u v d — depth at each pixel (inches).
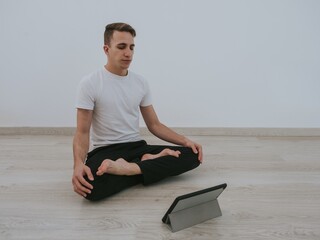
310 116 114.5
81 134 63.0
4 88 114.4
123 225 49.8
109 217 52.3
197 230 48.6
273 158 86.1
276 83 113.3
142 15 110.7
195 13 110.0
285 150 94.4
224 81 113.9
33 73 113.5
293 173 73.9
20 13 110.0
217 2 109.0
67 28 111.0
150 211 54.5
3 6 109.4
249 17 109.6
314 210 55.1
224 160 84.0
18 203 57.5
